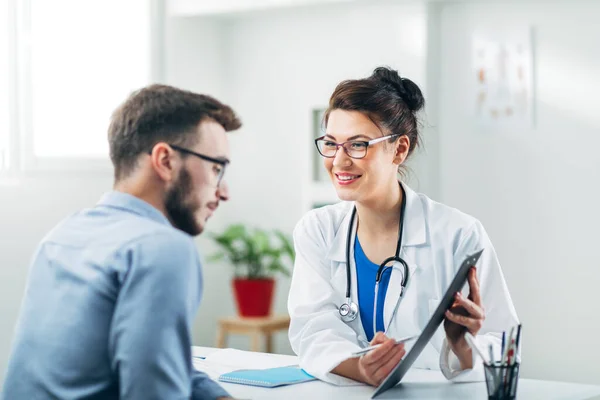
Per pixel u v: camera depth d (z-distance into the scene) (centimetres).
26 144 459
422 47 504
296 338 240
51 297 168
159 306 158
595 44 466
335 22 538
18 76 458
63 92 483
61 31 483
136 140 173
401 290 235
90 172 492
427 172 500
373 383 214
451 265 236
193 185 174
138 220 169
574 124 472
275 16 562
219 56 583
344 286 243
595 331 467
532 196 482
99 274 163
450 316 204
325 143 232
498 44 490
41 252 175
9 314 448
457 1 499
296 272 251
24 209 456
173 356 159
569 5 471
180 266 161
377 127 227
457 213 243
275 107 566
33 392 167
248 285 527
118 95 516
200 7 543
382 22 520
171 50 548
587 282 469
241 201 580
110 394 164
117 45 517
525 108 483
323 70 545
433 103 505
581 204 470
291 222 562
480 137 496
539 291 481
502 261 491
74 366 162
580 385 221
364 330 241
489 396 193
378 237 241
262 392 212
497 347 222
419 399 202
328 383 222
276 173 566
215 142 176
